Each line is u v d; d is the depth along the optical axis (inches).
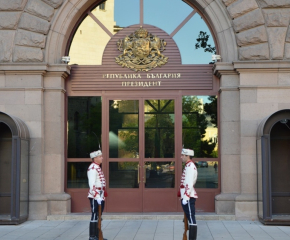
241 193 416.2
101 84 449.1
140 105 446.9
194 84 445.4
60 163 429.7
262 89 417.1
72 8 439.2
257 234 353.7
